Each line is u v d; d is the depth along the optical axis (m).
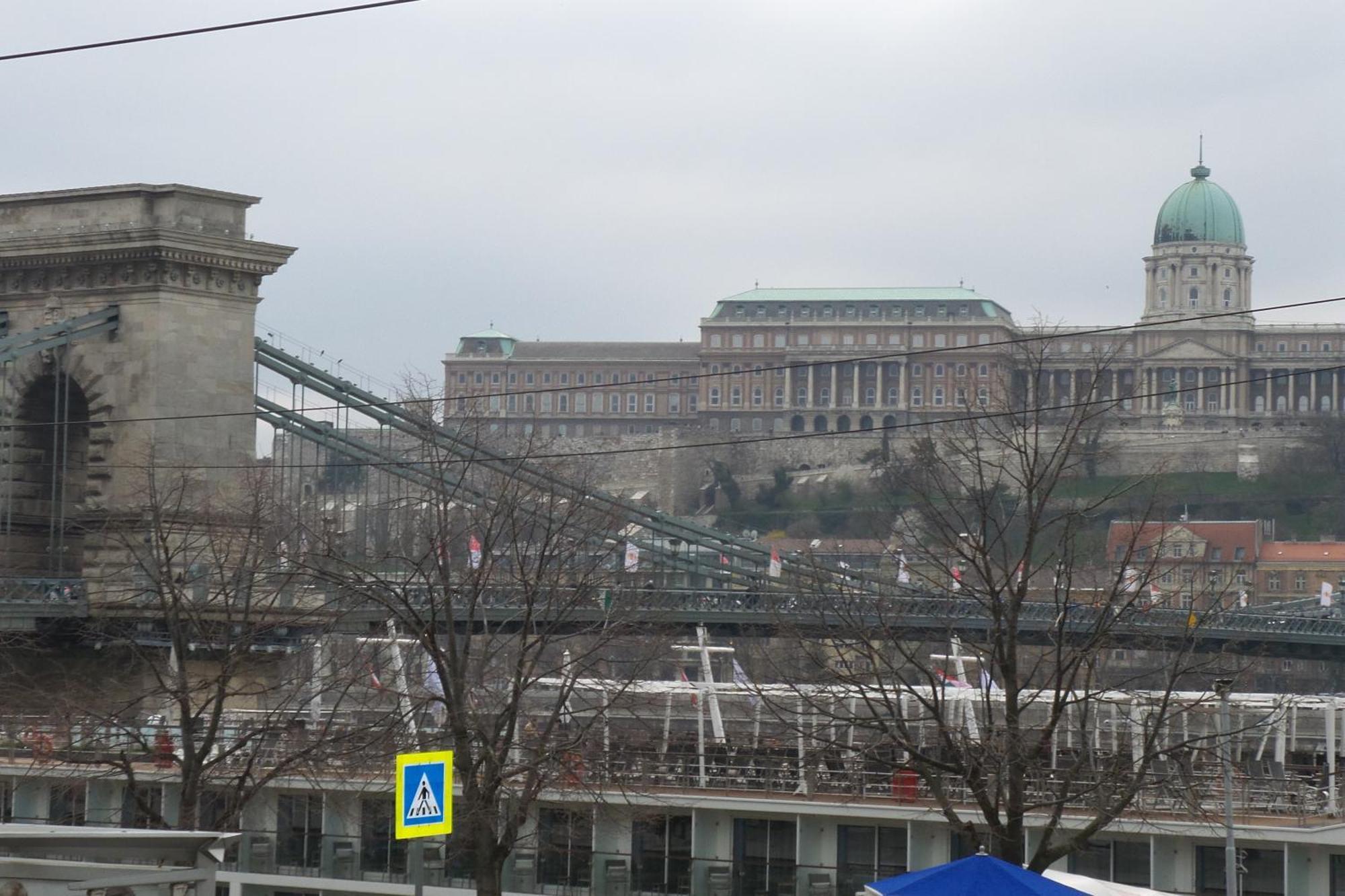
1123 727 87.94
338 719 97.81
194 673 116.75
